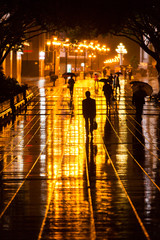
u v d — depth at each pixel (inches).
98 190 848.3
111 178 954.7
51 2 1444.4
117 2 1262.3
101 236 573.9
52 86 4345.5
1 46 2399.1
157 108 2459.4
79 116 2107.5
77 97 3122.5
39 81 5226.4
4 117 2069.4
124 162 1127.6
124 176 973.2
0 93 2380.7
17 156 1211.2
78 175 984.9
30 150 1298.0
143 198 783.1
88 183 908.6
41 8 1549.0
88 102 1437.0
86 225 622.8
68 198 788.0
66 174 995.3
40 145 1378.0
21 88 2780.5
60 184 901.2
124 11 1282.0
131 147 1341.0
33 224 631.2
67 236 574.9
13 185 896.9
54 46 5590.6
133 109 2401.6
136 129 1708.9
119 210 703.1
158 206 727.7
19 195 815.7
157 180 935.7
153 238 565.6
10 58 5157.5
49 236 575.8
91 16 1284.4
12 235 582.6
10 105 2208.4
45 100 2908.5
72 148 1326.3
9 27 2341.3
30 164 1106.7
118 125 1813.5
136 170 1035.3
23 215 679.7
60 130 1680.6
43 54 6510.8
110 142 1428.4
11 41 2464.3
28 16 2097.7
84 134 1589.6
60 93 3481.8
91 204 743.1
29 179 950.4
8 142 1434.5
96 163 1115.9
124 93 3518.7
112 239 561.3
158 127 1764.3
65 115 2144.4
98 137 1524.4
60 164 1104.8
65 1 1327.5
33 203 754.8
